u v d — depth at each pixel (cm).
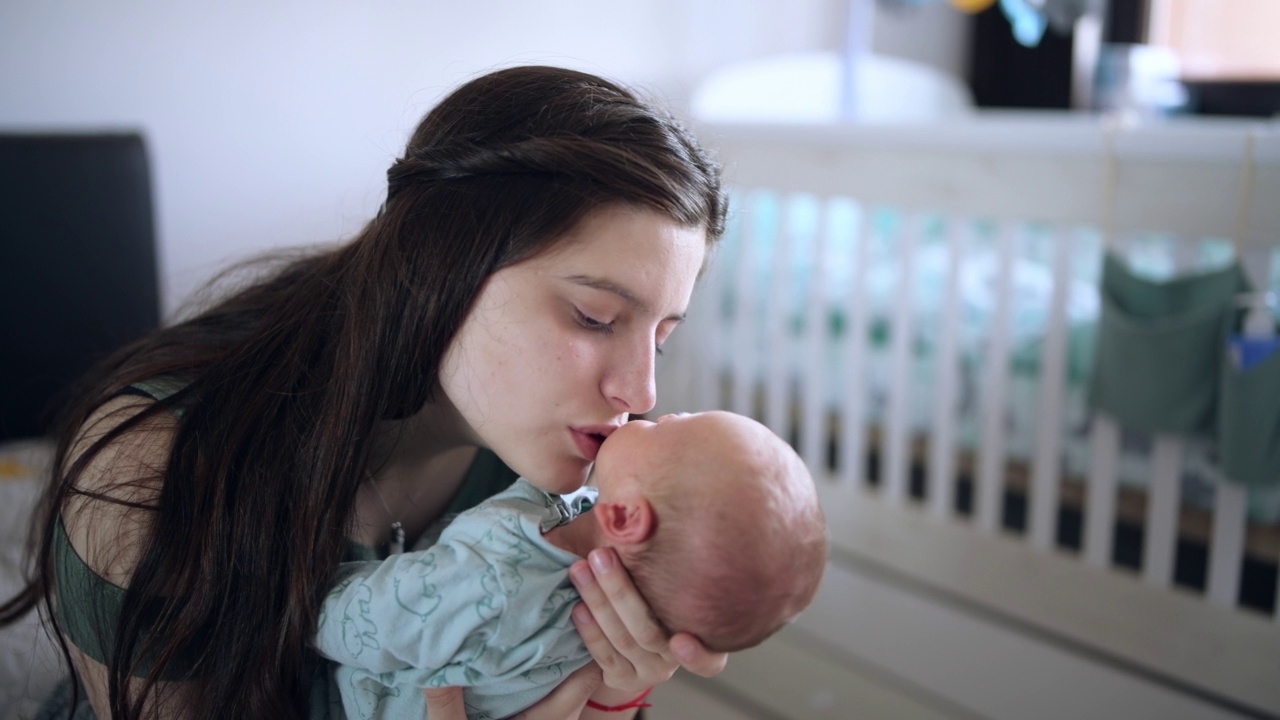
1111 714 175
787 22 303
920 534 204
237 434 78
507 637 73
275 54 207
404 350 75
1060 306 175
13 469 149
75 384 104
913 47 335
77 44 182
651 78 275
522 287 71
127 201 177
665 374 249
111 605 79
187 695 80
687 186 73
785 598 74
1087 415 188
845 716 202
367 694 79
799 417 239
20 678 117
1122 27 297
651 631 73
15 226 165
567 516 86
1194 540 176
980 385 202
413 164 76
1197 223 155
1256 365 147
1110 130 162
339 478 77
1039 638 187
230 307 97
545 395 73
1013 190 176
